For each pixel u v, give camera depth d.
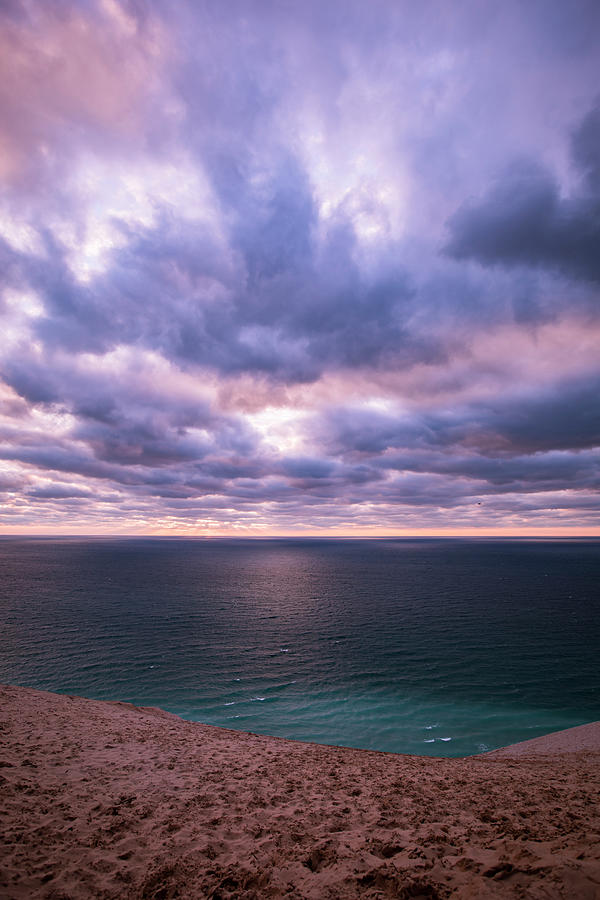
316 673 49.94
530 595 110.12
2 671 49.38
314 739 34.00
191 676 48.41
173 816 7.90
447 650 59.59
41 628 70.62
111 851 6.58
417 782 10.46
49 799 8.29
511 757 19.14
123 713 17.38
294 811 8.28
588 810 8.15
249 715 38.66
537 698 42.72
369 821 7.76
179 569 180.50
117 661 53.34
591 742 22.45
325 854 6.41
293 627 73.31
